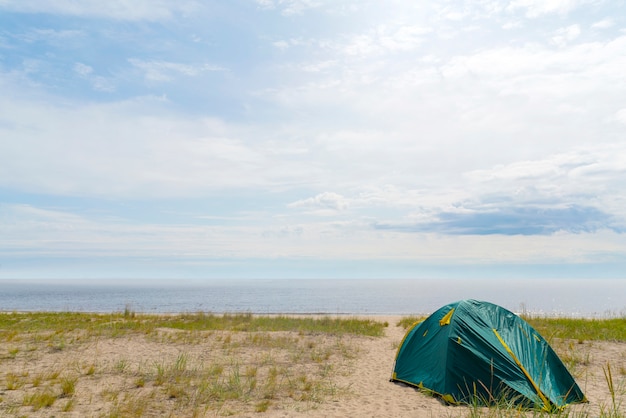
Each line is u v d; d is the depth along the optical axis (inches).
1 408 315.3
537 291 6427.2
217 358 537.6
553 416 302.8
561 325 903.1
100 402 340.5
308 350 613.3
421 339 438.3
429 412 331.0
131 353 553.9
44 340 625.9
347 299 3622.0
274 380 421.7
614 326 888.9
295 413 324.8
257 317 1112.8
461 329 395.2
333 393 387.5
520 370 362.3
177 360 481.7
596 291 6943.9
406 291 5964.6
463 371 371.9
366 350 636.1
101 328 772.6
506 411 319.3
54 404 330.3
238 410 331.3
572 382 370.3
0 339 629.0
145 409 327.0
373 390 405.1
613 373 474.0
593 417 311.9
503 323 402.0
